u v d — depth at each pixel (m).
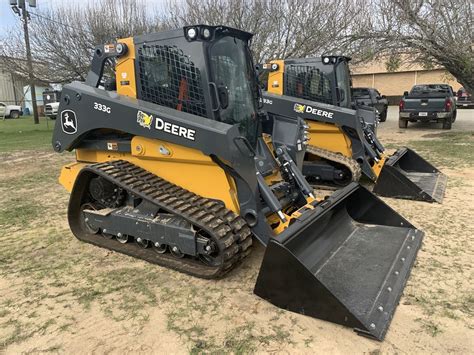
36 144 13.42
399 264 3.81
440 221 5.21
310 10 15.22
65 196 6.80
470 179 7.32
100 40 15.73
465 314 3.20
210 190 3.94
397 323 3.10
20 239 4.88
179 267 3.93
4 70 17.28
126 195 4.39
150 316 3.25
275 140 4.86
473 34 11.91
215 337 2.98
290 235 3.36
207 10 15.73
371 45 13.38
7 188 7.41
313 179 7.24
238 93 4.25
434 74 32.94
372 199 4.72
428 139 12.61
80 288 3.70
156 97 4.15
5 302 3.50
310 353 2.79
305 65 7.26
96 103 4.27
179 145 3.89
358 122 6.90
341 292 3.33
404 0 12.32
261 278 3.35
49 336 3.03
